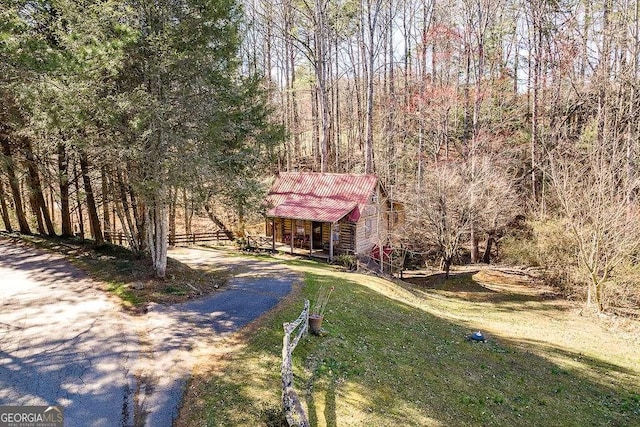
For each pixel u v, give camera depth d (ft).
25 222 78.23
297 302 47.60
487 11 97.14
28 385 28.27
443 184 79.36
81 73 36.60
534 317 62.75
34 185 70.85
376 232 92.94
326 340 38.40
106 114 39.58
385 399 30.86
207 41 45.27
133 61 42.47
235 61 49.55
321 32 101.81
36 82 35.06
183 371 30.86
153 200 46.75
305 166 144.05
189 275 55.57
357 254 84.07
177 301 45.85
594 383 40.70
